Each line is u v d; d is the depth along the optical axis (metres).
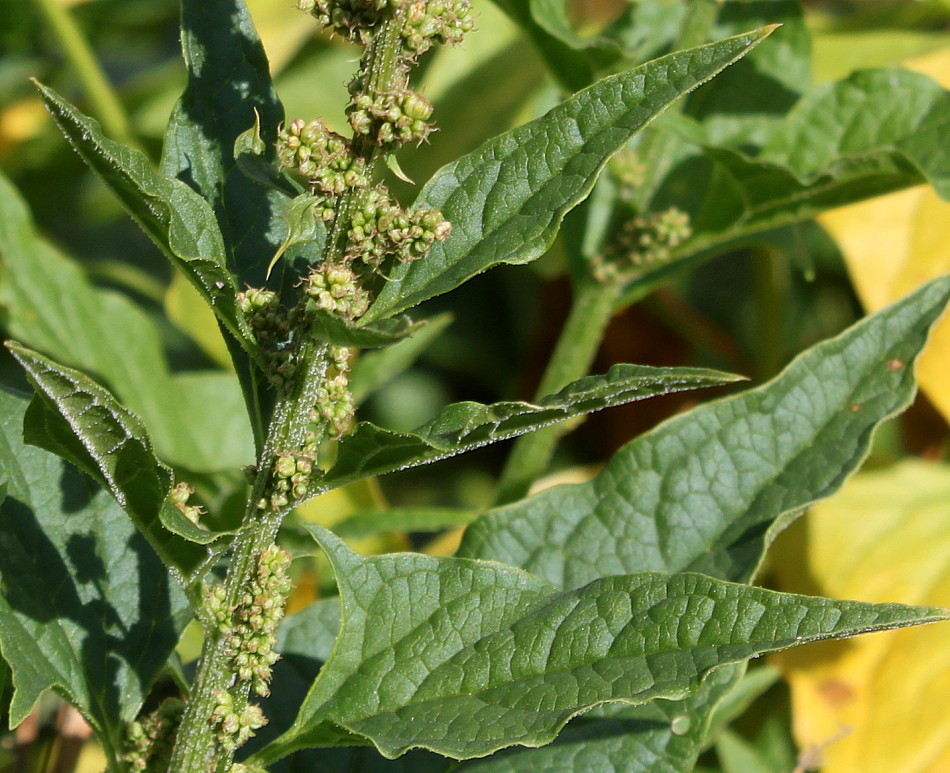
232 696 0.52
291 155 0.50
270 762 0.52
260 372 0.52
